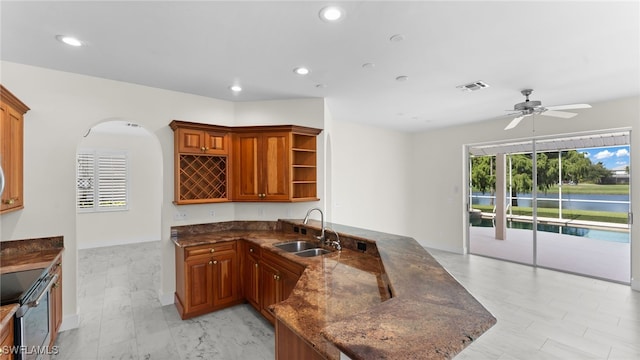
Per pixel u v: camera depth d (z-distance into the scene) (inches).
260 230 150.9
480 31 84.2
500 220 238.1
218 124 150.5
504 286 159.5
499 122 208.4
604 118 162.7
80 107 117.3
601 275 174.4
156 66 109.3
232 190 144.8
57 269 101.5
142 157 269.3
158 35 86.0
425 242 256.2
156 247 247.6
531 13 74.9
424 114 192.2
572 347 101.3
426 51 97.3
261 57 101.7
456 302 52.7
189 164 137.6
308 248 126.0
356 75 119.3
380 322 45.1
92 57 101.2
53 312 95.1
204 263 122.9
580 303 137.0
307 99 152.3
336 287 70.8
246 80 124.6
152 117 133.0
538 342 104.3
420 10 73.5
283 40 89.4
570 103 164.9
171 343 101.7
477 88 135.7
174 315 122.9
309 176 152.3
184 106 141.2
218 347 99.3
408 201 264.2
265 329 111.1
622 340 105.4
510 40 89.7
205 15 75.5
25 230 107.0
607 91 142.6
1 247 103.3
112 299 140.1
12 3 69.2
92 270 185.8
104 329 111.4
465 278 173.0
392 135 251.6
